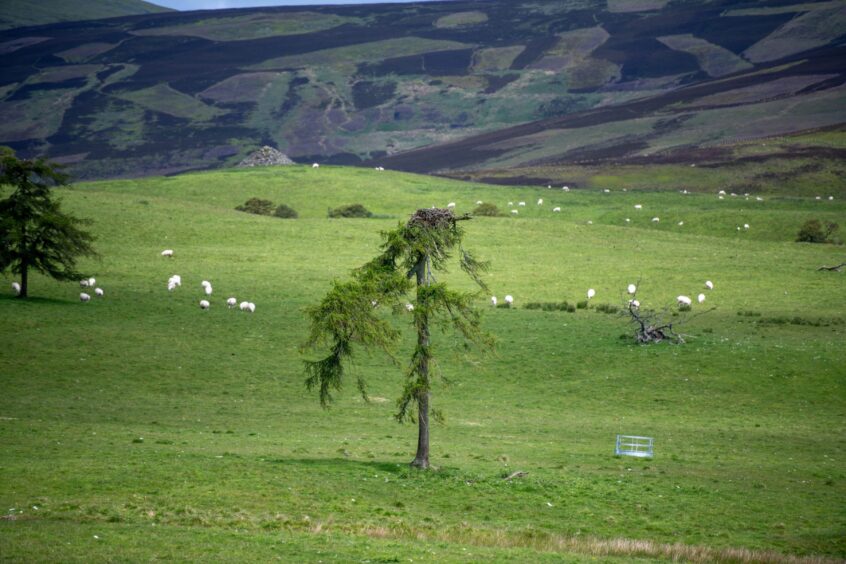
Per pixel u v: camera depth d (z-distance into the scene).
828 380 106.31
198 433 82.06
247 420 90.50
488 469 72.06
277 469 66.88
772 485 69.81
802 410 98.62
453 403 103.38
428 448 71.94
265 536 50.09
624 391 106.69
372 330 72.00
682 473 73.12
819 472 73.94
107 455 68.31
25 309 129.62
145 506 55.41
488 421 95.12
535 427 92.38
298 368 114.62
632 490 67.19
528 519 59.81
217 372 110.31
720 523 60.22
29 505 53.62
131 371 107.38
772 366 111.44
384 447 80.44
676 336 126.69
